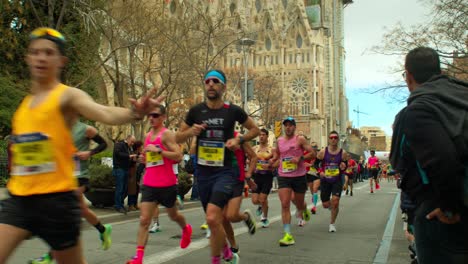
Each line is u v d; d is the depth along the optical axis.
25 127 3.43
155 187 7.11
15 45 24.95
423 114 3.26
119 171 13.91
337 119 124.44
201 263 7.26
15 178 3.43
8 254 3.32
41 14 24.14
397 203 20.97
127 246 8.77
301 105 110.25
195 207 18.12
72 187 3.52
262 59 111.44
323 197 11.60
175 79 31.11
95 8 22.27
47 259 6.18
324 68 114.94
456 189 3.16
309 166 15.89
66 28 24.41
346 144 86.38
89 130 7.28
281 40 110.62
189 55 29.14
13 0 22.25
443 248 3.37
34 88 3.58
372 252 8.54
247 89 33.66
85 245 8.84
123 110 3.38
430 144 3.17
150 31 29.77
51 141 3.40
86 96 3.50
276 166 9.92
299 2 110.94
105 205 15.24
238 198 6.30
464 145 3.14
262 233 10.84
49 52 3.48
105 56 30.14
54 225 3.39
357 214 15.84
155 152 7.06
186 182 17.02
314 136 108.19
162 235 10.34
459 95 3.39
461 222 3.30
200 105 6.44
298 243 9.42
